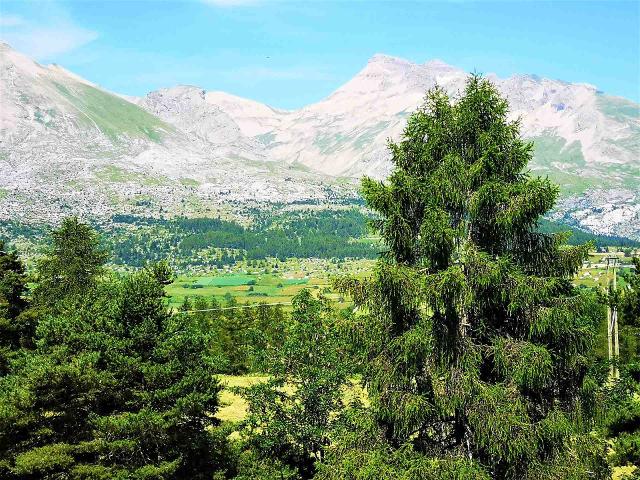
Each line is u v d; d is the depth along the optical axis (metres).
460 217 17.83
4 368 33.19
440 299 16.19
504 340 16.69
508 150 17.70
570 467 16.25
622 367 22.64
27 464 19.25
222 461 25.98
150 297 24.73
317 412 28.52
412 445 16.95
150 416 21.36
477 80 18.09
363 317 18.58
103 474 20.39
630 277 25.41
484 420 16.03
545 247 17.36
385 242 18.31
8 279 40.31
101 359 22.73
